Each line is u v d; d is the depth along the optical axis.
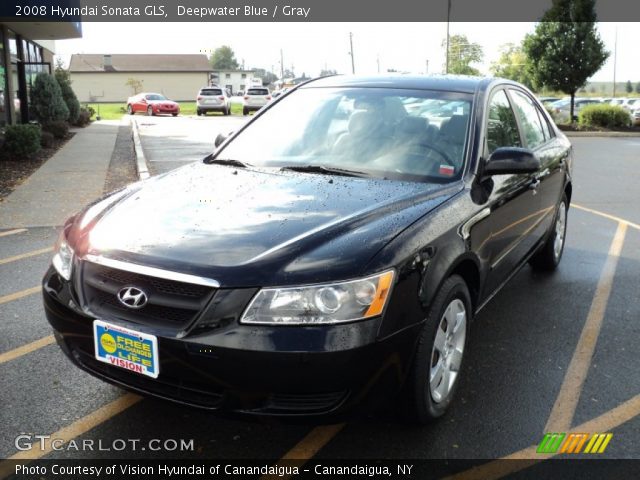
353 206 3.05
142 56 80.75
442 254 2.91
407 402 2.85
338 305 2.47
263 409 2.49
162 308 2.57
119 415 3.18
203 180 3.52
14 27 17.95
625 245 6.79
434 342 2.88
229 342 2.43
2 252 6.07
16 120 18.91
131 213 3.06
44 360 3.75
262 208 3.03
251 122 4.36
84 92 76.00
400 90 4.13
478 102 3.91
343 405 2.51
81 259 2.82
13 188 9.53
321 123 4.05
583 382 3.61
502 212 3.73
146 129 23.44
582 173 13.27
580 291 5.20
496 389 3.49
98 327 2.67
